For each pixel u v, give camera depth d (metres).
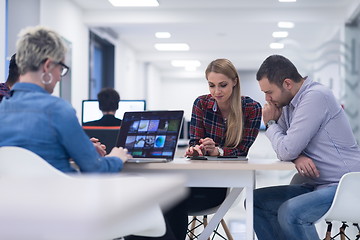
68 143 1.68
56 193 0.54
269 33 10.55
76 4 8.24
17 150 1.41
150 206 0.51
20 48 1.73
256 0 7.93
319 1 7.94
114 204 0.46
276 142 2.40
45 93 1.75
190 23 8.65
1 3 4.91
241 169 2.01
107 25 8.88
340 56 8.58
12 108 1.70
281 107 2.52
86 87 8.87
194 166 2.00
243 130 2.83
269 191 2.55
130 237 2.09
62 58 1.78
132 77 12.95
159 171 2.10
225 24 8.81
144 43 12.16
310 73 8.82
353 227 4.20
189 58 13.34
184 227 2.61
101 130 2.56
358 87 8.46
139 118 2.34
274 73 2.42
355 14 8.02
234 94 2.78
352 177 2.08
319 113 2.32
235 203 2.74
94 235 0.44
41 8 6.43
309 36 10.47
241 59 13.20
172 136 2.21
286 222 2.23
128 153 2.26
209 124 2.87
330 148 2.36
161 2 8.15
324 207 2.20
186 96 17.88
